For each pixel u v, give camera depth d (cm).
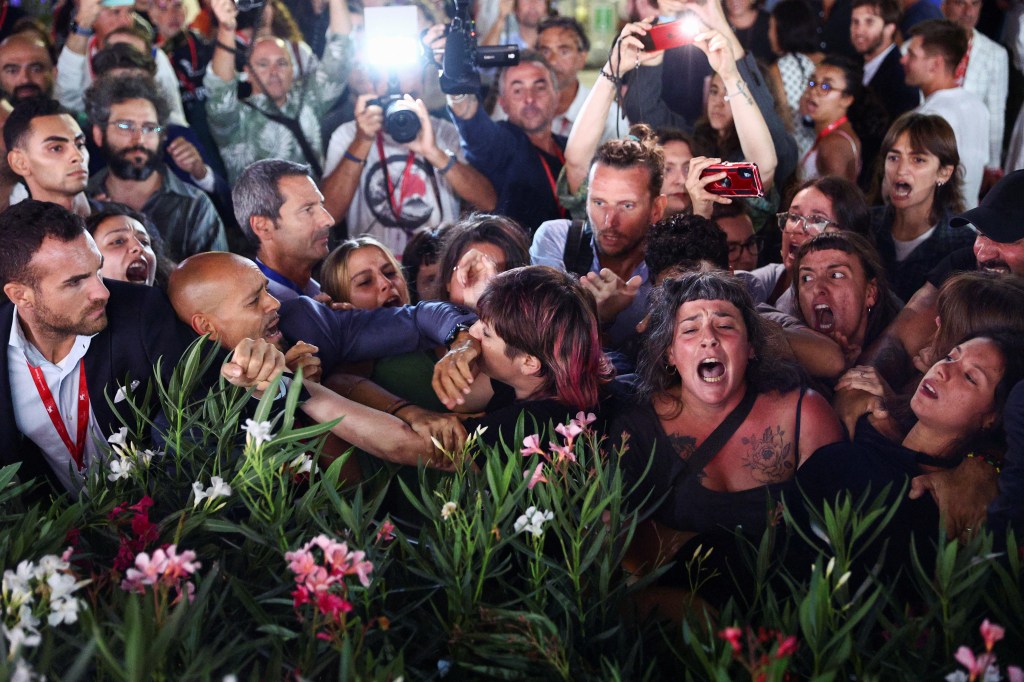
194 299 255
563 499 205
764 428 257
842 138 389
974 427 262
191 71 415
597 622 195
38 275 237
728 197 328
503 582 199
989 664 152
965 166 393
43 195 347
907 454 265
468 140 390
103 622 164
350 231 408
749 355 260
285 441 201
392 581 198
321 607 160
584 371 256
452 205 405
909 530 249
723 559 243
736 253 358
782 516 246
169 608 171
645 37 364
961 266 319
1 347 247
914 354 303
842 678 175
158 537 198
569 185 385
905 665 170
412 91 413
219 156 412
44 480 258
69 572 182
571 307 253
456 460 224
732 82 356
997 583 198
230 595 194
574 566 190
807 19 396
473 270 299
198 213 392
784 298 327
